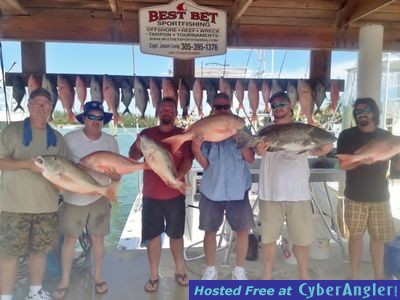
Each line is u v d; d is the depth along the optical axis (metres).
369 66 3.53
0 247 2.33
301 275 2.72
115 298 2.70
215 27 3.39
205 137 2.49
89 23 3.52
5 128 2.40
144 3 3.56
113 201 2.43
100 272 2.78
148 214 2.80
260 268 3.35
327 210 4.47
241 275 2.79
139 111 3.51
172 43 3.36
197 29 3.37
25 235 2.37
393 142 2.47
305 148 2.50
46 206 2.40
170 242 2.89
